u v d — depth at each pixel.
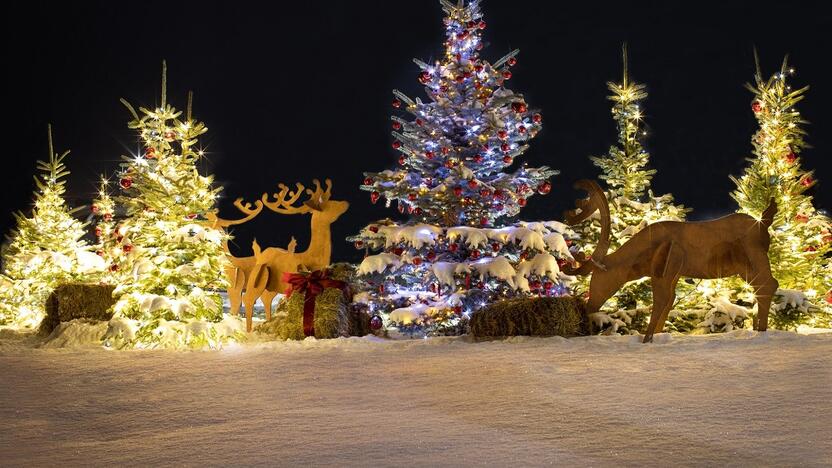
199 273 11.81
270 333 12.88
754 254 11.19
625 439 5.70
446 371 8.47
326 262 13.31
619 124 14.02
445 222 13.55
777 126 13.59
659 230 11.27
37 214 17.20
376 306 13.21
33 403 7.50
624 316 11.97
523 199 13.70
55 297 13.64
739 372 7.91
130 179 12.16
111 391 7.98
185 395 7.70
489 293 12.84
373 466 5.23
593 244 13.34
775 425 5.93
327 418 6.57
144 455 5.71
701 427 5.95
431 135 13.64
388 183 13.64
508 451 5.48
